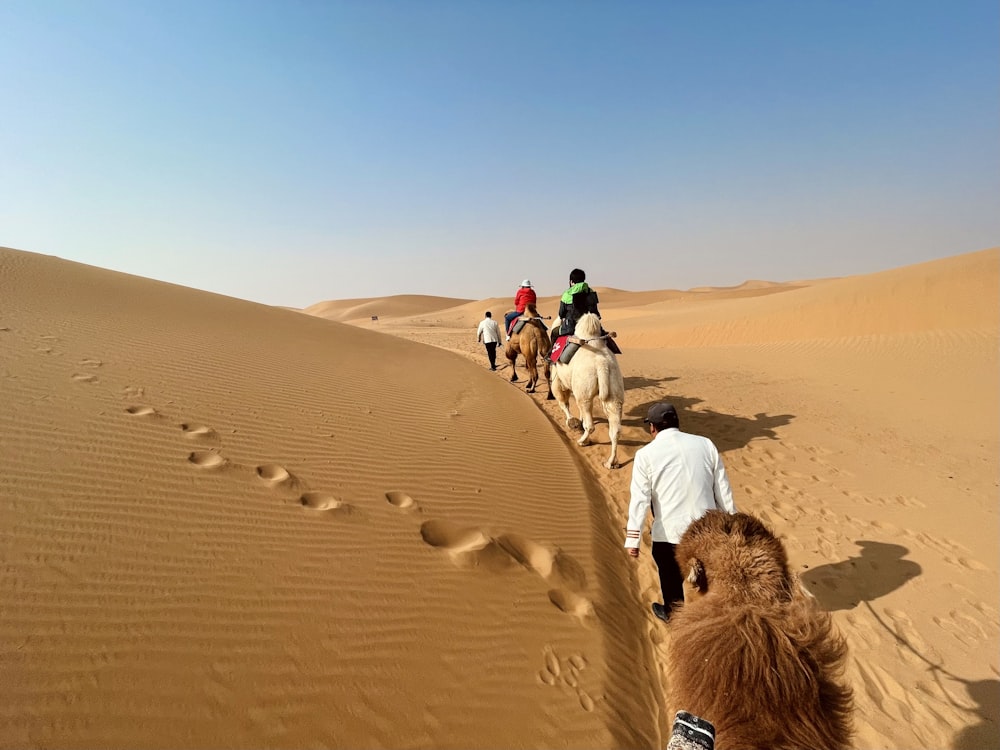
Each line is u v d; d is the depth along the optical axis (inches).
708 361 769.6
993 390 521.3
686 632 65.5
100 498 146.2
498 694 123.3
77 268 583.5
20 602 105.7
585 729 120.3
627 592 187.3
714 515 87.7
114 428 189.5
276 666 110.8
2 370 224.8
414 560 162.7
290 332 528.7
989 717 133.6
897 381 580.1
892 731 129.3
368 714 107.7
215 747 91.4
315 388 311.7
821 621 64.0
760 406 470.6
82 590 113.3
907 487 290.5
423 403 338.6
